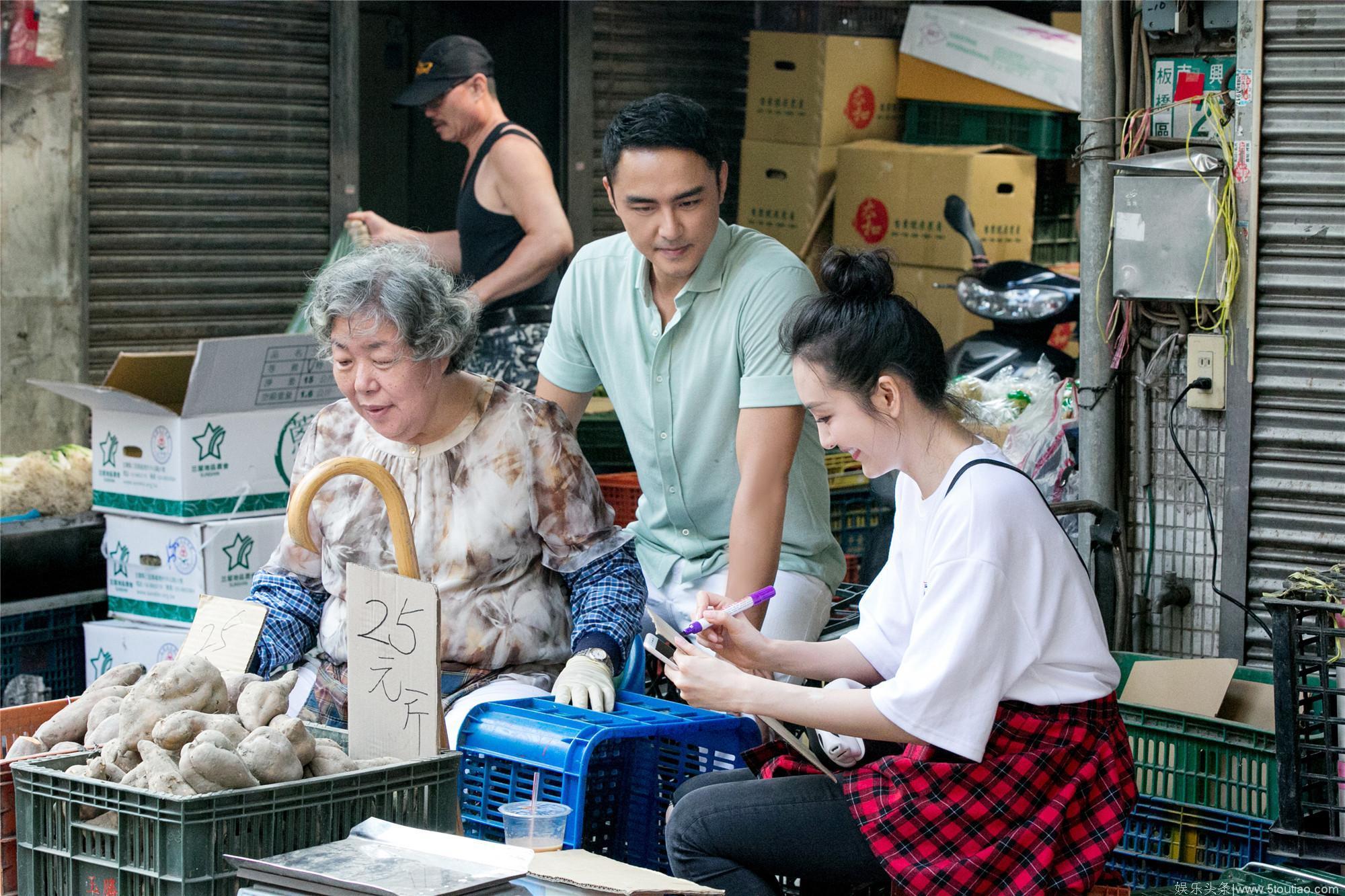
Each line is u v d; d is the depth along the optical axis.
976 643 2.24
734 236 3.35
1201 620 3.97
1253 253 3.75
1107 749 2.33
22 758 2.33
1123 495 4.07
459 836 2.16
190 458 4.05
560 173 6.66
